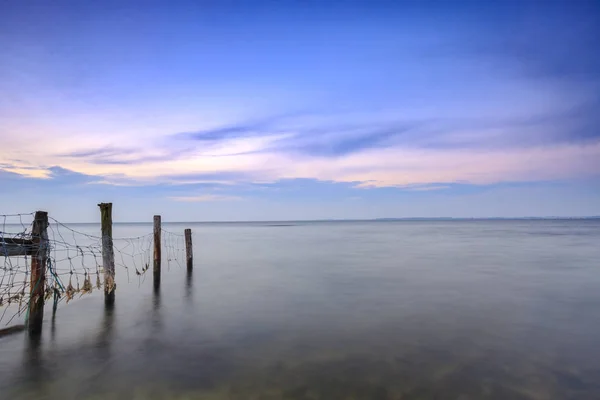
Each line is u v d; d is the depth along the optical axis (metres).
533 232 79.75
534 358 8.36
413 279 18.92
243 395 6.77
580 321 11.25
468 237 61.03
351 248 39.03
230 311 12.69
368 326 10.83
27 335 10.11
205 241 53.97
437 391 6.85
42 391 7.01
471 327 10.70
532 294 15.16
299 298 14.62
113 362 8.30
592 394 6.74
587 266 23.50
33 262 10.19
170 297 14.92
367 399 6.58
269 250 36.88
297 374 7.59
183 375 7.60
